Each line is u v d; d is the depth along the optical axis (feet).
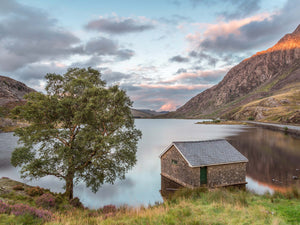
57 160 78.23
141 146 230.27
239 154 101.14
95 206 79.00
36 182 110.22
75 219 43.68
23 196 65.31
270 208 49.52
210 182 92.73
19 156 75.56
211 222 38.86
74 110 79.66
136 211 50.01
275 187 92.79
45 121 81.25
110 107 84.58
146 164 147.74
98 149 78.18
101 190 98.78
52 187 103.14
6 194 64.28
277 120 510.99
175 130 451.12
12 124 443.32
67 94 85.20
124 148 85.20
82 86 81.87
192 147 102.68
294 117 453.99
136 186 102.63
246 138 271.90
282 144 216.33
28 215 39.50
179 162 101.55
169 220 39.22
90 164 84.84
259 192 82.17
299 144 214.07
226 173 95.76
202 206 50.62
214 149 103.50
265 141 239.30
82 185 107.24
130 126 89.61
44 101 76.79
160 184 104.53
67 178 80.84
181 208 49.42
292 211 46.09
